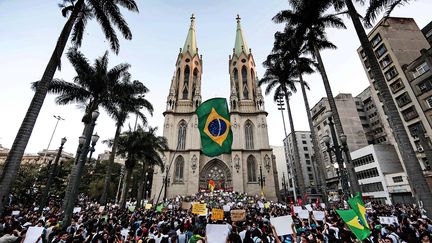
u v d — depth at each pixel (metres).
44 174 31.70
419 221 9.66
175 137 53.56
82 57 21.36
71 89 20.95
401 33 42.81
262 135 53.97
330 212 15.98
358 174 48.97
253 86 63.31
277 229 6.83
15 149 11.02
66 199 17.72
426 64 34.59
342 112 59.91
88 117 20.50
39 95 12.27
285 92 31.05
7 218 12.03
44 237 9.12
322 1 22.62
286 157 88.25
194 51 68.25
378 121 57.59
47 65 12.91
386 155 44.16
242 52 66.81
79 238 7.56
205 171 50.97
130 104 27.55
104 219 12.66
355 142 56.22
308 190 69.44
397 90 39.69
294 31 25.08
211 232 6.21
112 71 23.12
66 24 13.90
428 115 34.16
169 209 23.78
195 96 57.91
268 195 47.31
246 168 50.31
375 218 12.45
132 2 16.86
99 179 55.12
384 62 43.00
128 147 29.59
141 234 9.86
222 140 13.82
